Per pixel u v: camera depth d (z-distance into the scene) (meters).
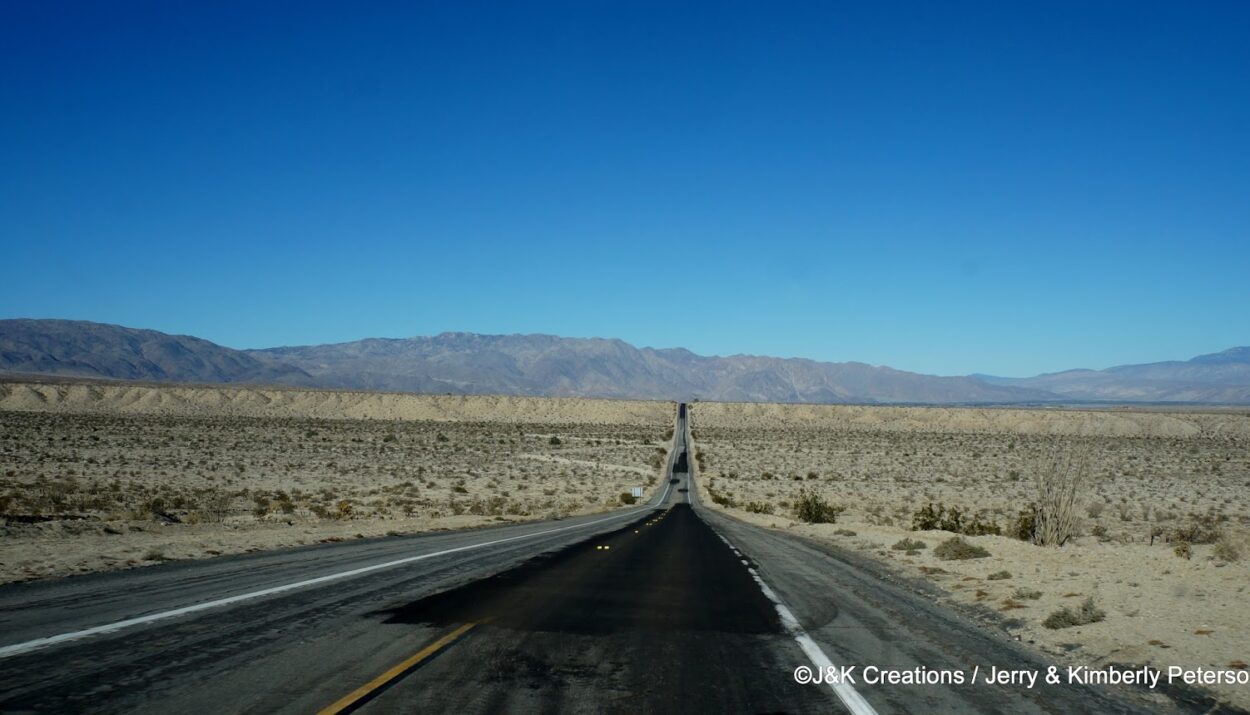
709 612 13.08
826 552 25.27
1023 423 181.62
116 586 13.93
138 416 139.50
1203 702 8.44
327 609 12.23
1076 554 22.38
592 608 13.14
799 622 12.35
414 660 9.16
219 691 7.79
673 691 8.30
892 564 21.72
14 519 26.89
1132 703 8.39
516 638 10.58
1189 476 75.62
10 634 9.91
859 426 190.00
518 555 21.27
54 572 15.59
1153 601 14.14
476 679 8.49
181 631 10.34
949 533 31.70
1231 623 12.20
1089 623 12.36
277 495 47.81
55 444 80.00
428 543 24.41
